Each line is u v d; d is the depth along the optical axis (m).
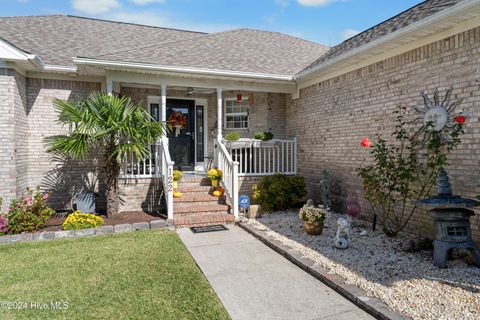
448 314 3.17
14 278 4.26
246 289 4.00
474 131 4.87
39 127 8.20
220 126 9.03
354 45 7.49
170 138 10.47
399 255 4.88
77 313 3.40
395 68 6.32
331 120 8.26
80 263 4.78
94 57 7.41
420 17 5.52
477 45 4.82
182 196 7.86
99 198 8.64
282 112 10.48
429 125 5.41
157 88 10.05
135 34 11.47
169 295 3.81
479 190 4.81
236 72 8.55
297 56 10.91
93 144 7.05
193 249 5.54
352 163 7.54
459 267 4.38
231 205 7.64
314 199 8.94
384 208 6.03
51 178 8.31
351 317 3.34
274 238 5.93
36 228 6.31
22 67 7.52
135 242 5.82
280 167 9.84
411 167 5.70
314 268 4.42
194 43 10.26
